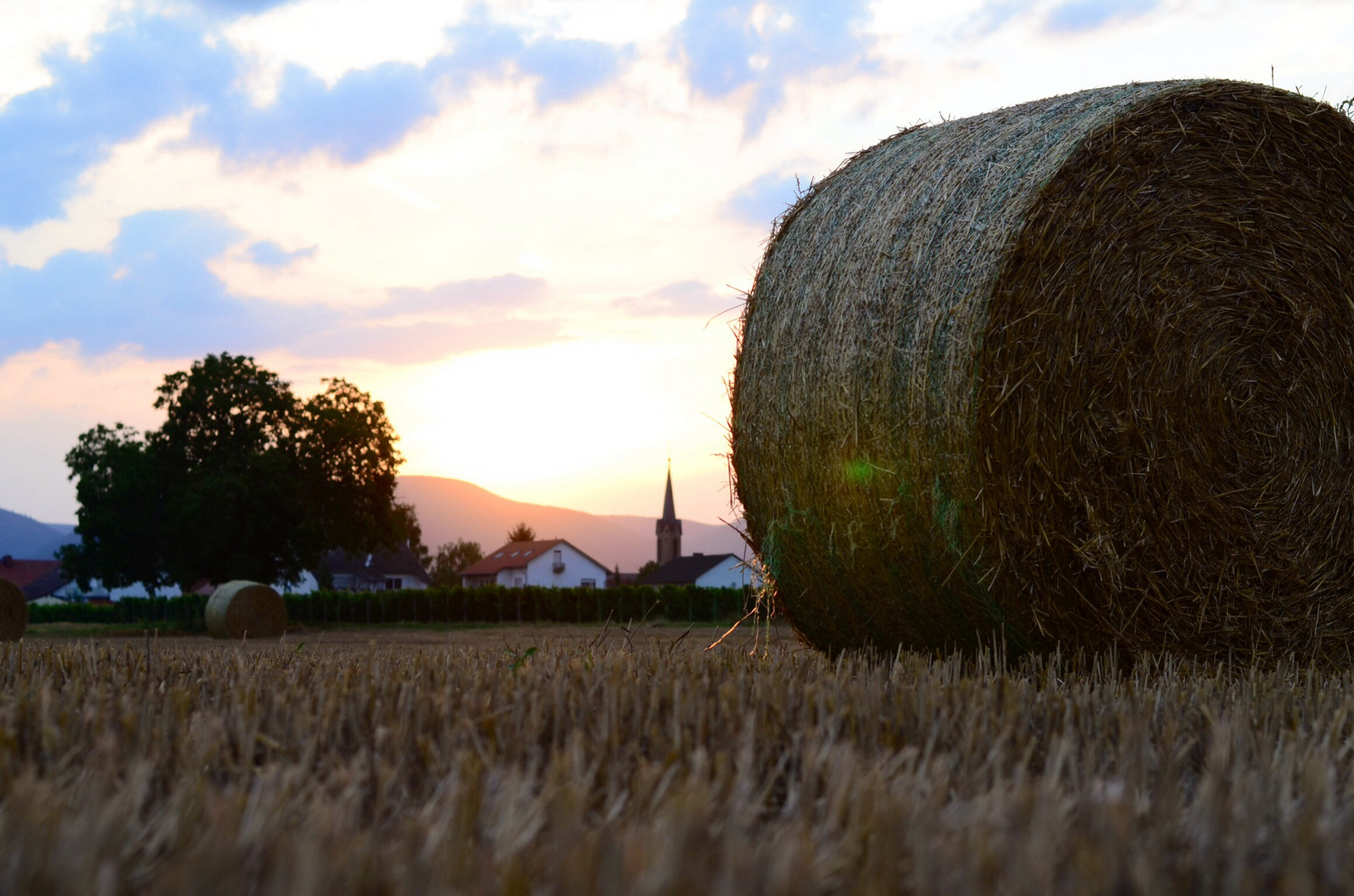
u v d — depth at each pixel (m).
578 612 45.19
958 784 2.90
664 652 6.34
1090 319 5.99
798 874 1.93
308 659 6.11
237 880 2.06
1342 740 3.82
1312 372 6.65
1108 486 6.02
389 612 46.94
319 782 2.93
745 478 7.25
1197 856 2.35
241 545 37.69
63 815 2.29
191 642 24.48
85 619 57.38
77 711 3.57
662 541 101.31
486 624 44.81
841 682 4.21
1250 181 6.48
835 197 7.18
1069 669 6.00
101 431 40.22
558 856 2.09
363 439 40.69
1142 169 6.19
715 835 2.35
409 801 2.86
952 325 5.88
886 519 6.20
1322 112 6.62
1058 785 2.84
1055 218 5.90
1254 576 6.43
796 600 7.16
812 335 6.69
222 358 39.88
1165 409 6.20
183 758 3.05
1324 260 6.68
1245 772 2.97
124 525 39.00
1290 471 6.57
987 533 5.74
